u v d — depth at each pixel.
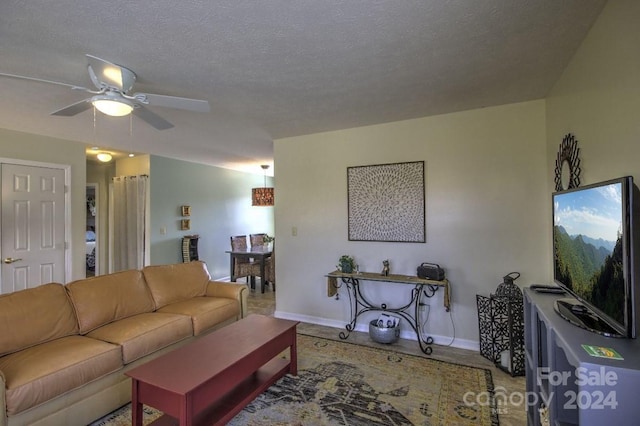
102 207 6.28
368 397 2.38
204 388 1.83
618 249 1.20
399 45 2.03
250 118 3.48
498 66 2.33
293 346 2.68
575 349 1.11
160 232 5.74
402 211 3.60
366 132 3.80
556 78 2.54
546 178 3.00
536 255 3.04
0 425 1.67
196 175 6.47
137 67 2.27
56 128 3.86
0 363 1.99
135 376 1.84
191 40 1.93
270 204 6.24
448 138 3.39
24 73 2.35
